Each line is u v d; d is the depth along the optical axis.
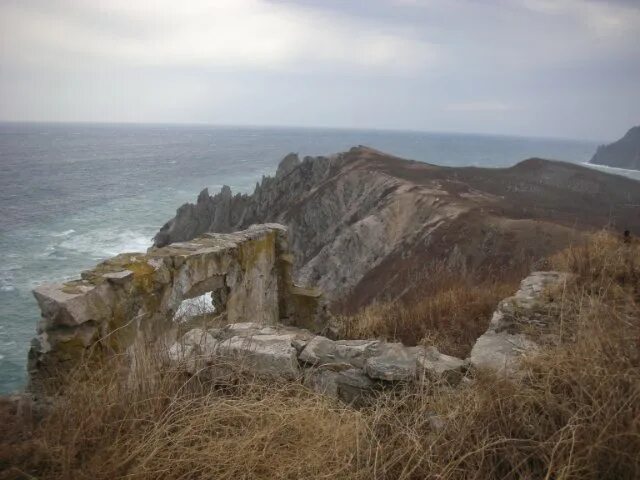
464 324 6.62
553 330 4.49
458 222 27.62
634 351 3.32
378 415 3.17
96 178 83.50
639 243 6.74
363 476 2.71
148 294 4.88
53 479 2.69
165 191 71.44
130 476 2.65
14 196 62.25
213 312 6.18
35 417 3.42
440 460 2.76
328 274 29.47
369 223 31.00
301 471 2.74
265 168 106.56
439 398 3.42
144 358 3.79
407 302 9.85
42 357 4.05
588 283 5.44
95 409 3.12
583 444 2.59
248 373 3.97
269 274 7.38
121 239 43.16
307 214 38.59
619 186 54.06
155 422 3.07
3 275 31.23
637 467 2.41
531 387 3.24
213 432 3.13
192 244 6.00
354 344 4.40
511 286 7.84
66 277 31.70
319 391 4.00
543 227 24.55
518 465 2.56
